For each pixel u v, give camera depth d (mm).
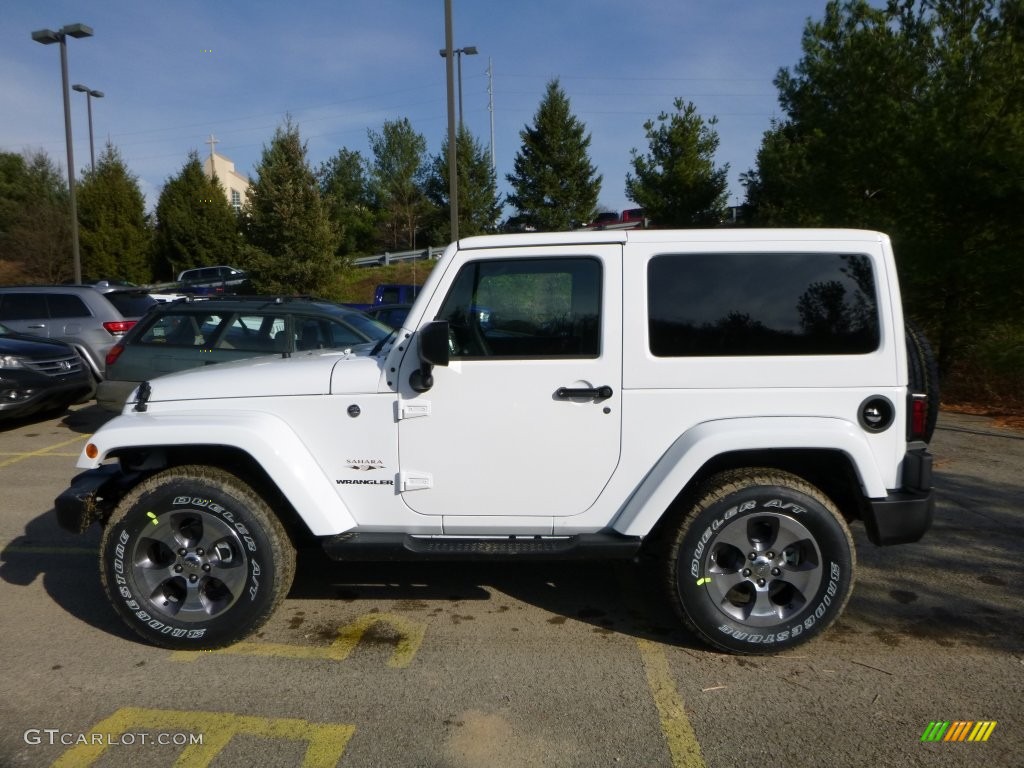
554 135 38344
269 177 27281
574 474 3617
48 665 3613
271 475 3545
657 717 3158
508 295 3617
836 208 11414
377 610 4227
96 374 10883
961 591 4406
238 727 3104
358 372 3668
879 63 10922
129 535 3623
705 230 3629
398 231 51312
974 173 9594
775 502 3471
